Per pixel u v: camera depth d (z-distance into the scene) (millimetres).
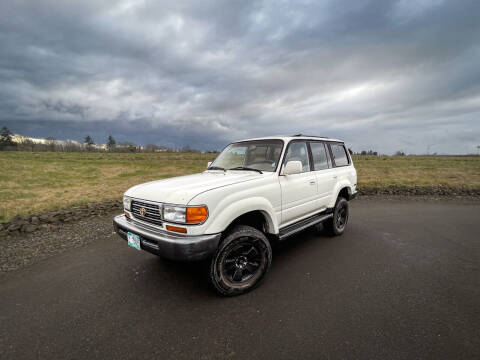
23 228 4957
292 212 3393
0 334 2131
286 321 2225
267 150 3547
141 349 1943
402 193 9453
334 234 4488
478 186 10594
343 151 5035
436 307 2393
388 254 3725
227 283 2582
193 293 2746
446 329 2076
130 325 2230
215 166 3977
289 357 1810
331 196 4215
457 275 3045
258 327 2156
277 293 2699
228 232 2629
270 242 3150
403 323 2162
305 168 3756
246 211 2650
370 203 7809
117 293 2768
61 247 4164
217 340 2016
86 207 6668
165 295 2713
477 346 1884
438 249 3902
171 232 2449
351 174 4883
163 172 19875
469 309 2357
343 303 2488
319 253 3793
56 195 8875
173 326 2205
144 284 2955
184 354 1880
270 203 2986
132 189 3092
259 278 2793
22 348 1968
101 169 21516
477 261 3447
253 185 2834
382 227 5141
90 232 4941
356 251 3854
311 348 1890
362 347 1887
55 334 2125
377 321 2195
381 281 2920
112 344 2002
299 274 3129
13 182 12758
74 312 2432
